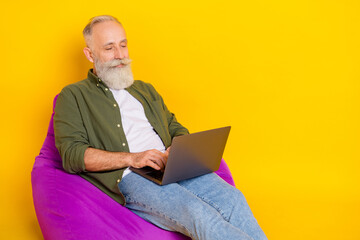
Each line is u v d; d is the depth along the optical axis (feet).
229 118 10.49
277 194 10.27
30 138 9.51
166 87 10.16
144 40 9.88
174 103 10.26
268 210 9.68
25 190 9.53
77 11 9.40
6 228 8.93
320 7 10.27
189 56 10.12
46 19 9.27
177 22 9.96
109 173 6.88
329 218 9.50
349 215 9.64
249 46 10.27
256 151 10.66
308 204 9.98
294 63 10.41
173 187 6.47
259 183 10.53
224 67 10.28
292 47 10.35
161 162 6.78
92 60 7.92
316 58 10.43
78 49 9.52
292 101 10.55
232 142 10.60
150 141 7.59
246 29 10.21
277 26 10.26
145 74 10.02
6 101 9.30
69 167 6.88
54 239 6.66
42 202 6.69
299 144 10.69
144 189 6.59
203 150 6.67
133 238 6.41
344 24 10.35
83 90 7.41
